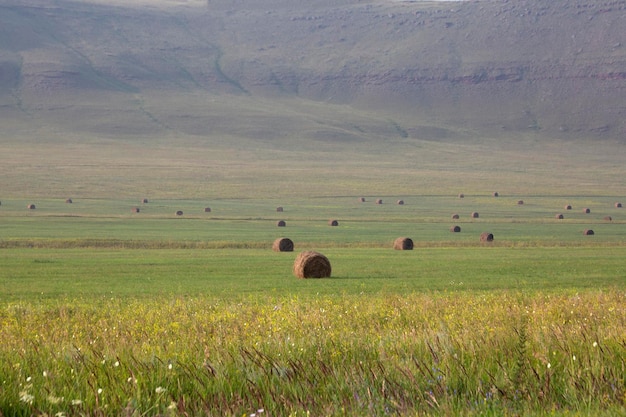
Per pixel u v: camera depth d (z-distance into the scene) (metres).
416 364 17.89
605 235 165.75
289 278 76.94
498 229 179.50
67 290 63.56
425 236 159.25
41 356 19.61
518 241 147.62
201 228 167.62
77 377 17.00
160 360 18.38
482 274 81.81
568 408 15.74
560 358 18.84
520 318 28.30
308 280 74.88
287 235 154.62
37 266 87.62
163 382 16.91
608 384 16.77
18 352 20.48
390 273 83.25
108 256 104.50
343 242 141.88
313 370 18.03
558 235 165.00
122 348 20.92
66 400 15.71
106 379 17.02
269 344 21.12
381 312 36.31
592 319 29.28
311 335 23.20
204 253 113.12
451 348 19.67
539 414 15.16
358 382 17.02
